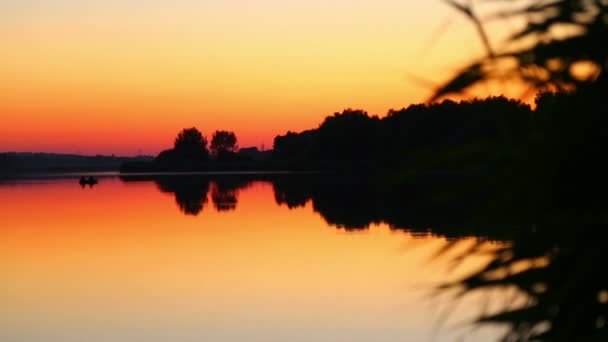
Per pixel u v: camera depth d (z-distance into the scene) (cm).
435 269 134
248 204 6606
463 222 129
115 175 18962
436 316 131
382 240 3631
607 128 122
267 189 9250
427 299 132
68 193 9250
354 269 2816
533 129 126
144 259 3378
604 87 123
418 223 4234
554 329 123
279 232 4303
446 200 129
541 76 124
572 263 124
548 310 124
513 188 126
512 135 126
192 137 19962
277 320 2092
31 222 5247
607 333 120
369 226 4359
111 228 4759
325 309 2175
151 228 4725
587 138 123
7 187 11631
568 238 124
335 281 2608
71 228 4797
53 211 6247
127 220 5303
